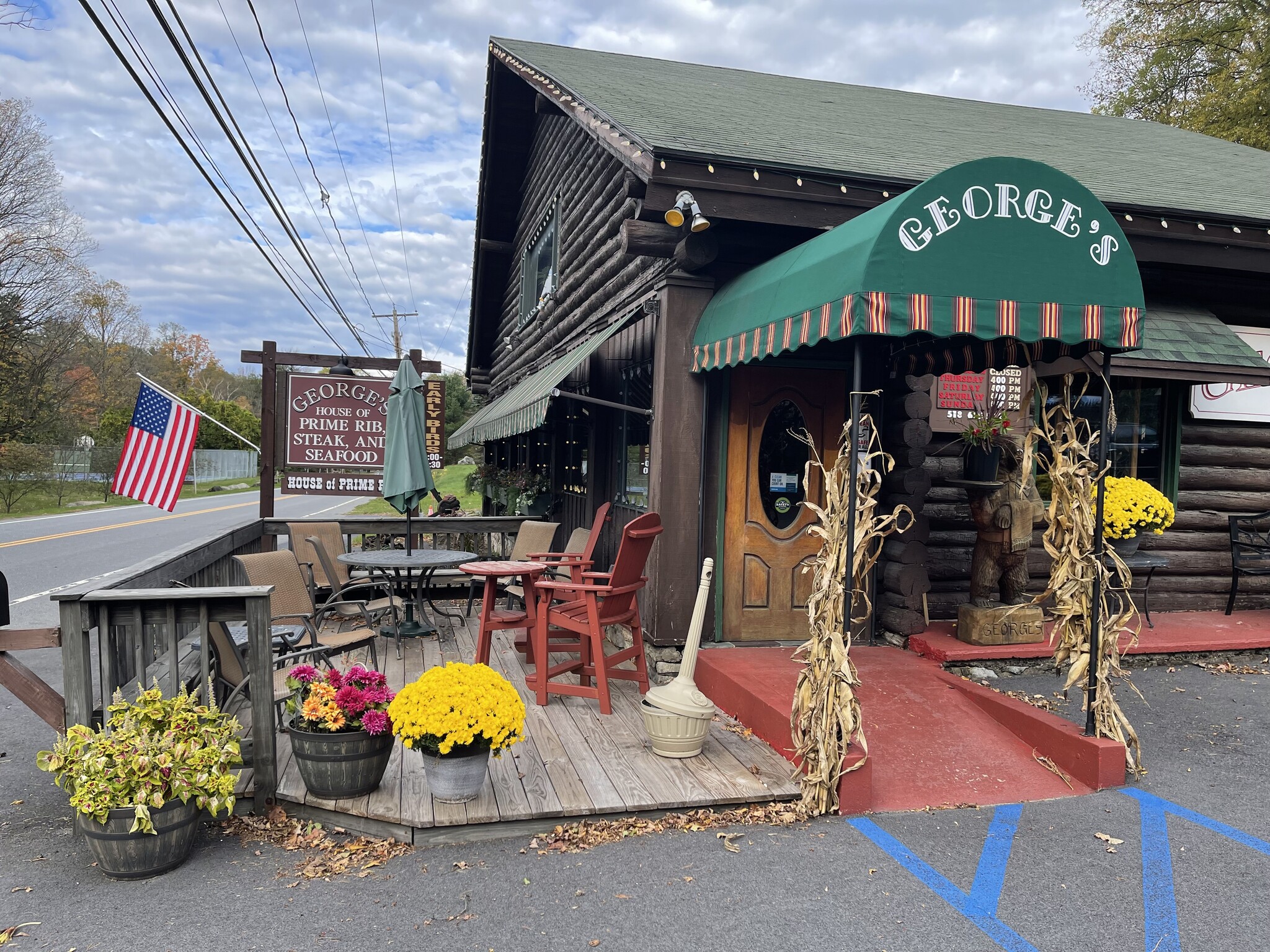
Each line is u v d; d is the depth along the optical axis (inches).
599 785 166.4
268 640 160.1
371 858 145.8
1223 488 319.3
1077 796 174.6
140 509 1199.6
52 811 167.5
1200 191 291.0
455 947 119.0
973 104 490.0
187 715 147.7
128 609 159.5
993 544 249.6
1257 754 196.7
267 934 122.3
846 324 161.9
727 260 249.6
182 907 130.0
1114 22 931.3
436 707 151.5
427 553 303.1
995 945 121.1
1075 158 321.4
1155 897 134.5
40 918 126.6
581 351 269.9
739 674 219.6
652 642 250.1
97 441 1562.5
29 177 1197.1
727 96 357.1
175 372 2891.2
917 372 253.0
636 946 119.5
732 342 215.3
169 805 138.9
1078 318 170.2
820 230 247.0
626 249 242.5
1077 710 211.8
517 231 624.7
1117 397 309.9
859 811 165.6
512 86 522.3
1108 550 184.9
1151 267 303.7
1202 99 842.2
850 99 417.1
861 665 236.7
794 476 262.4
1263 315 321.7
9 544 698.2
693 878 138.9
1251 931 124.9
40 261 1235.2
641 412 255.4
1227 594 318.7
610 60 457.1
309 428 391.5
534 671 254.1
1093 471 194.4
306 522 343.9
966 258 164.1
